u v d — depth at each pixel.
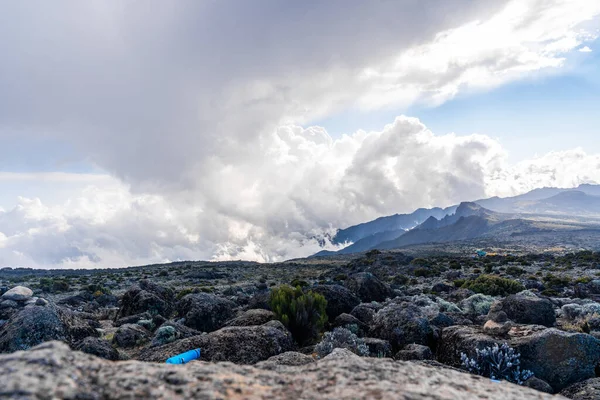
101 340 13.07
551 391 8.78
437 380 3.45
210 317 20.02
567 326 15.77
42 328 13.23
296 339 15.75
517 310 15.90
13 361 2.71
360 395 2.91
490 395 3.17
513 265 65.81
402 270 66.69
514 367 9.68
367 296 31.41
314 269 95.50
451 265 65.88
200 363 3.52
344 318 17.86
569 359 9.56
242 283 60.69
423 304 24.14
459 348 11.24
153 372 3.02
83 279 65.00
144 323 19.88
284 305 16.45
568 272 52.16
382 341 12.96
